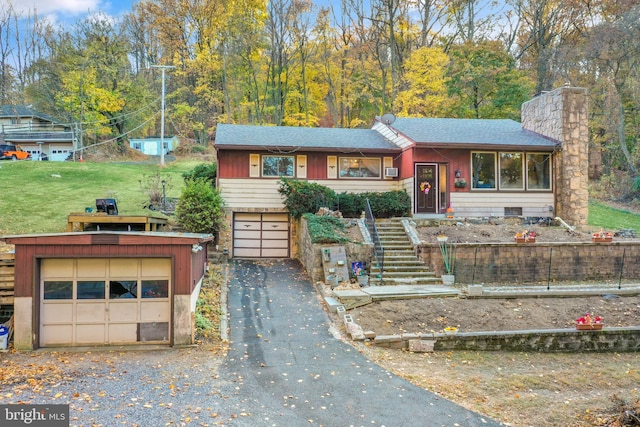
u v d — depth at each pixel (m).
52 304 9.59
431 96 29.69
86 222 14.55
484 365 9.02
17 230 15.64
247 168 18.09
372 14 34.44
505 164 18.38
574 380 8.38
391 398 7.20
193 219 15.66
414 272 13.80
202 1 36.06
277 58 37.00
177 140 44.81
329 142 19.09
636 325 10.46
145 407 6.49
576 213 17.98
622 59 30.20
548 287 12.08
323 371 8.23
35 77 49.31
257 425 6.09
